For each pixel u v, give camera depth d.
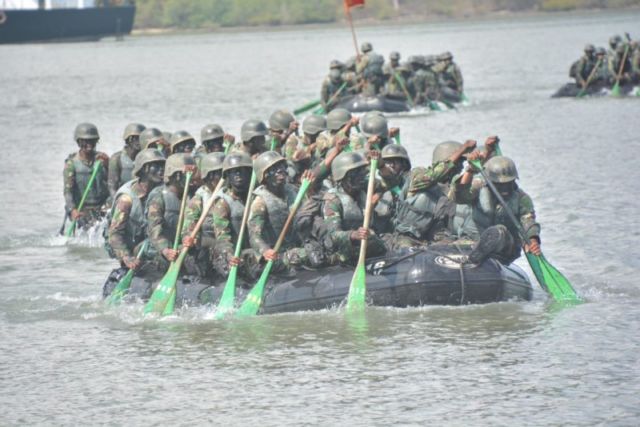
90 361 27.44
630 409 22.91
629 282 33.69
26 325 31.05
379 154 31.31
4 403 24.58
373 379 25.22
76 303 33.47
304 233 32.06
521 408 23.14
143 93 127.25
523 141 68.94
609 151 62.28
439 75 95.88
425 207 32.31
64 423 23.30
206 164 32.31
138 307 32.62
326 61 184.50
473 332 28.47
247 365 26.59
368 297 30.78
